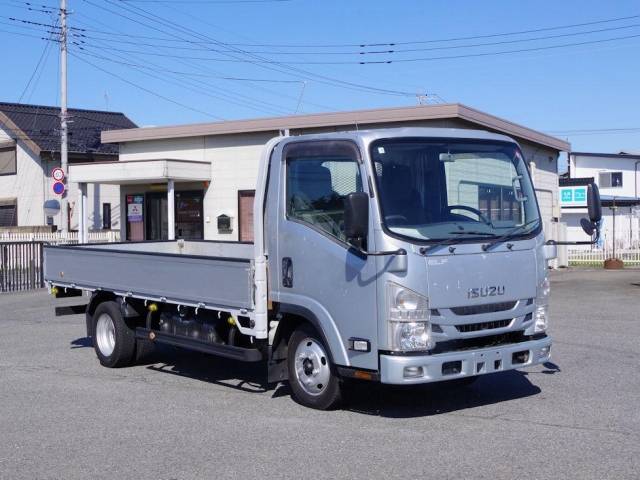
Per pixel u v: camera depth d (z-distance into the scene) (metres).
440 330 7.19
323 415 7.87
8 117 35.66
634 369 9.74
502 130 20.11
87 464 6.44
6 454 6.75
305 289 7.89
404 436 7.03
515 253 7.71
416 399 8.48
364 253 7.23
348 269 7.44
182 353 11.66
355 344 7.36
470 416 7.71
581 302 16.22
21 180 35.62
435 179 7.58
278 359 8.31
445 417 7.70
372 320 7.22
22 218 35.62
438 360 7.09
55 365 10.81
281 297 8.16
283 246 8.13
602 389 8.72
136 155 23.75
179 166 21.61
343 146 7.58
